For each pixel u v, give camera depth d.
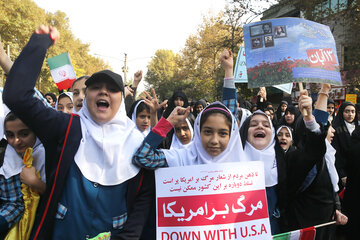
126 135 1.66
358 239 2.92
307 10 12.28
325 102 2.25
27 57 1.50
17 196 1.72
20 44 24.92
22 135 1.75
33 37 1.55
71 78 5.05
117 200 1.59
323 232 2.44
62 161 1.53
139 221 1.64
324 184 2.49
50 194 1.52
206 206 1.73
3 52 1.89
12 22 22.64
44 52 1.54
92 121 1.65
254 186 1.83
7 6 23.06
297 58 2.34
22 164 1.78
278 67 2.36
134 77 4.05
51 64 5.09
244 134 2.31
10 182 1.72
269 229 1.79
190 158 1.93
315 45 2.38
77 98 2.85
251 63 2.45
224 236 1.71
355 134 4.09
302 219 2.44
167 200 1.73
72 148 1.55
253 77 2.43
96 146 1.58
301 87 2.29
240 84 14.66
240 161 1.93
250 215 1.77
